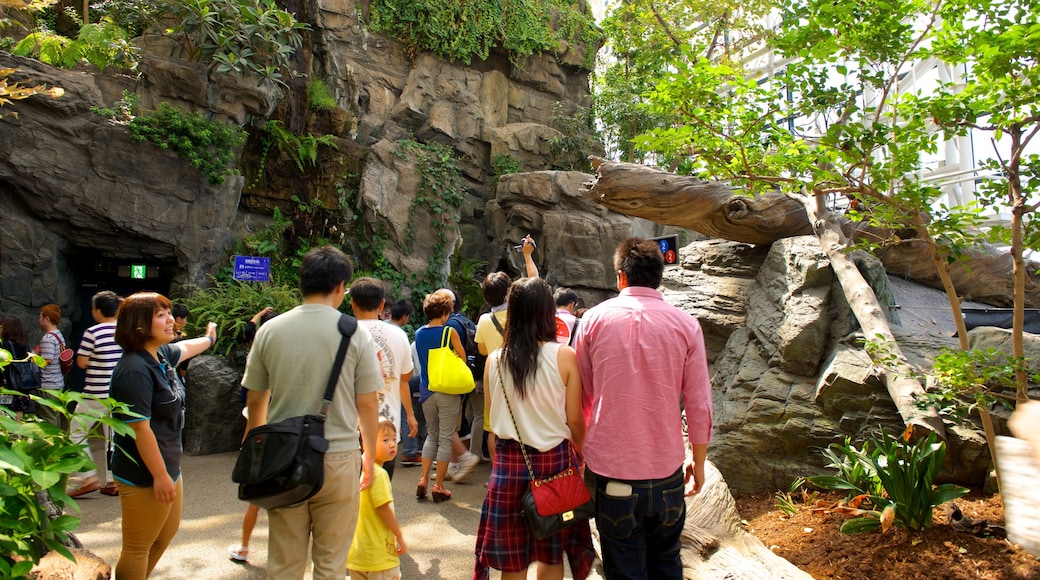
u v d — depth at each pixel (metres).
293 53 11.27
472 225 14.03
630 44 15.48
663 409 2.66
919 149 3.92
